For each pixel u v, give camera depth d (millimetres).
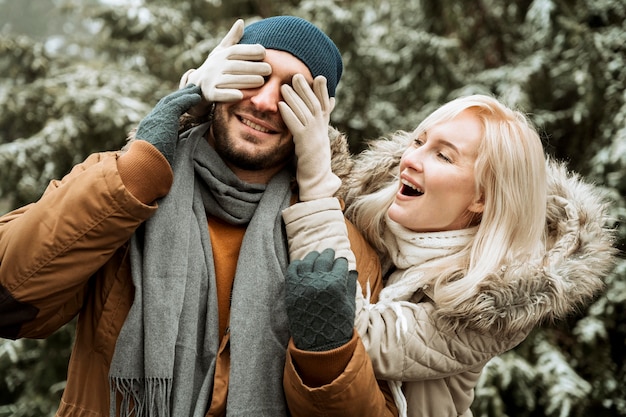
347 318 1034
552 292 1153
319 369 1007
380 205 1367
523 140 1245
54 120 3037
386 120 3094
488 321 1134
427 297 1261
